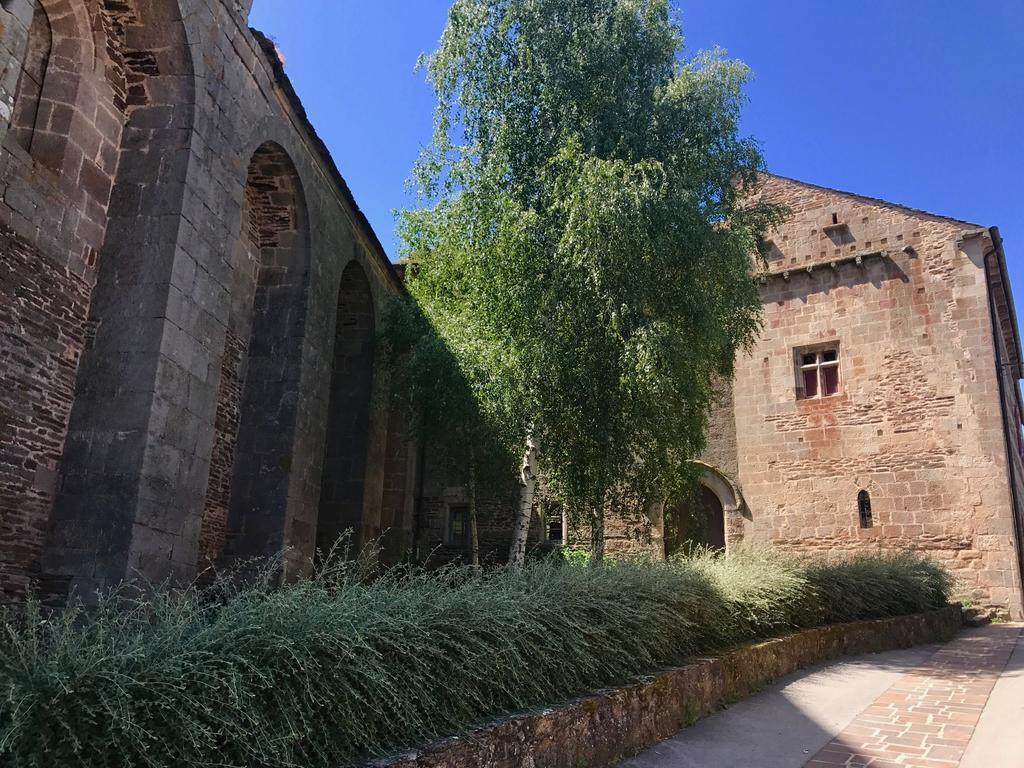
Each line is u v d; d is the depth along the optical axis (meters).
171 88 7.77
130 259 7.36
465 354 10.26
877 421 16.22
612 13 11.38
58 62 7.23
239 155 8.65
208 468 7.83
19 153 6.46
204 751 3.08
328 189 11.32
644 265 9.82
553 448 10.20
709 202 11.03
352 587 4.60
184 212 7.51
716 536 17.52
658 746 5.43
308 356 10.43
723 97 11.18
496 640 4.69
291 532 9.77
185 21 7.59
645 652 5.96
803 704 6.80
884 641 10.59
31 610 3.82
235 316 10.05
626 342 9.39
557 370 9.68
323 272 11.07
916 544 15.27
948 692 7.31
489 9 11.54
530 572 6.34
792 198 18.31
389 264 14.09
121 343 7.14
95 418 6.94
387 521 14.93
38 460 6.62
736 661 7.04
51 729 2.89
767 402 17.48
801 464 16.80
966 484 15.05
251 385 10.20
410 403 11.85
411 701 4.00
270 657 3.55
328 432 13.09
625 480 10.22
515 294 10.05
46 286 6.75
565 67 10.94
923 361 16.02
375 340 13.38
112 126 7.63
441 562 15.98
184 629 3.72
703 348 10.52
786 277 17.83
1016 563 14.32
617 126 10.69
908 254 16.69
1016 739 5.41
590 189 9.43
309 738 3.41
